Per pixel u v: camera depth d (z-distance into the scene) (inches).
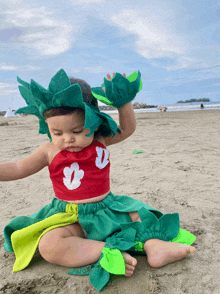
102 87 74.2
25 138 310.0
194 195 101.5
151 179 123.9
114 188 113.7
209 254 63.6
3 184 131.8
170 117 649.6
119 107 69.7
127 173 136.6
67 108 60.8
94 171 67.1
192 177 124.8
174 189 109.0
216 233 72.9
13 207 99.4
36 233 64.3
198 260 61.4
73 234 63.6
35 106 67.4
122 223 64.1
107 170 70.9
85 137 64.7
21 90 68.0
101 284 54.1
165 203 94.6
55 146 69.0
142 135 293.9
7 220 87.3
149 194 104.0
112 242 59.6
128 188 112.7
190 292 51.2
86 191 66.3
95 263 60.2
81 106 60.9
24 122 655.1
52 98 59.3
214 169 137.6
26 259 62.6
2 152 213.8
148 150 198.5
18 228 69.1
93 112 62.8
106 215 65.1
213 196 99.9
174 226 66.0
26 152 211.5
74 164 66.2
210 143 221.8
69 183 66.5
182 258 61.8
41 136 327.6
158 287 52.4
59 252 59.1
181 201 95.9
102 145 70.8
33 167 69.0
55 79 60.5
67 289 54.4
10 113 1192.2
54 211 69.1
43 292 54.0
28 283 56.9
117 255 56.1
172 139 253.4
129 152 194.1
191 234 67.9
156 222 64.5
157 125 424.8
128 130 73.0
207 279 54.8
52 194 113.1
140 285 53.9
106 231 62.6
